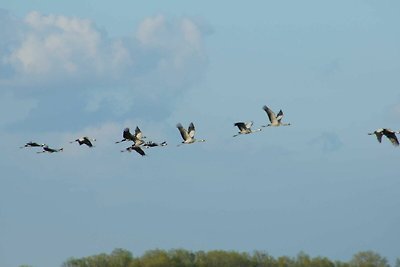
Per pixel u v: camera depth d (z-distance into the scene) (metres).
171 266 185.62
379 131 115.06
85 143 123.56
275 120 126.75
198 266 189.00
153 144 125.75
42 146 123.88
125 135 124.94
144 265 187.00
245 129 126.94
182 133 127.00
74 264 188.25
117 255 190.00
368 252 187.50
